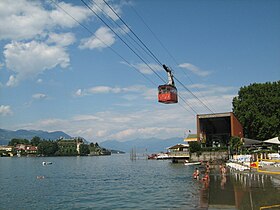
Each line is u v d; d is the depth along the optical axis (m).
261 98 106.94
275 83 110.44
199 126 100.31
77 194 43.78
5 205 36.72
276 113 104.19
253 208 23.58
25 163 161.12
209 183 41.62
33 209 33.75
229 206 24.78
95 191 46.34
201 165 90.81
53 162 168.12
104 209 31.30
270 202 25.56
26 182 64.06
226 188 34.62
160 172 77.62
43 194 45.22
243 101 110.25
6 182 64.56
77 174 82.56
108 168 106.75
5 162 174.75
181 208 27.58
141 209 29.67
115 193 42.88
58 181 64.88
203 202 28.97
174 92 53.72
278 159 62.31
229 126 111.38
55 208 33.72
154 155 188.00
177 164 112.31
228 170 59.16
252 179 41.19
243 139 87.44
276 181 38.03
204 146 102.62
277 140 72.00
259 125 104.88
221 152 96.31
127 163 142.50
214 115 97.25
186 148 139.50
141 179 62.25
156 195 38.41
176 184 48.84
